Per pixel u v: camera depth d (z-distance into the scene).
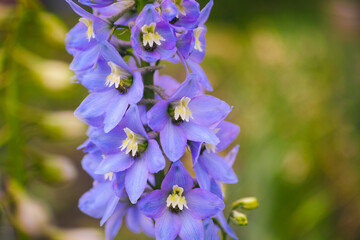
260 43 1.35
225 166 0.51
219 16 1.72
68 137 0.72
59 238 0.70
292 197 1.03
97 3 0.49
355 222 1.02
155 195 0.49
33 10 0.69
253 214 0.99
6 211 0.69
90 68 0.50
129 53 0.51
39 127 0.71
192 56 0.51
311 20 1.49
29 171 0.72
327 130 1.13
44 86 0.71
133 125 0.49
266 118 1.17
